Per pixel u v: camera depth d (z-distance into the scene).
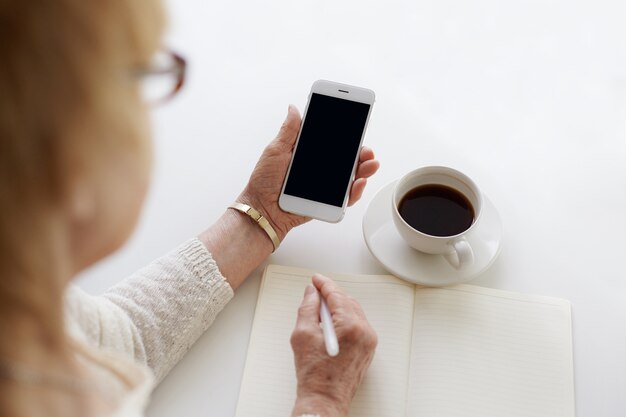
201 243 0.86
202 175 0.97
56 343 0.44
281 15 1.14
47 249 0.38
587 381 0.81
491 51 1.14
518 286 0.87
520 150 1.00
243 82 1.06
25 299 0.38
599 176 0.96
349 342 0.77
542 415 0.78
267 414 0.79
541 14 1.18
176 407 0.80
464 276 0.86
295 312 0.86
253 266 0.88
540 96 1.07
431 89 1.08
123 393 0.53
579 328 0.84
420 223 0.85
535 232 0.91
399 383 0.80
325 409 0.75
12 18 0.33
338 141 0.89
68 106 0.35
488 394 0.80
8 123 0.34
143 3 0.36
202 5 1.15
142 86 0.40
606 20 1.16
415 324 0.85
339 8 1.20
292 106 0.90
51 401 0.45
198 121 1.02
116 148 0.38
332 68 1.08
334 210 0.86
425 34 1.17
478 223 0.85
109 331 0.76
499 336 0.83
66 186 0.37
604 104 1.06
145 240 0.92
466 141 1.00
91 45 0.34
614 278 0.88
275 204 0.89
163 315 0.81
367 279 0.88
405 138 1.00
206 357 0.84
